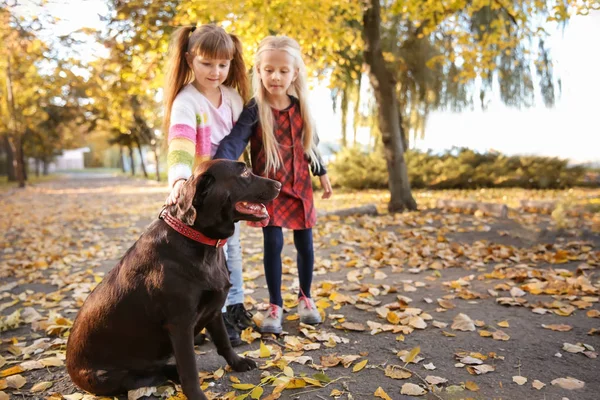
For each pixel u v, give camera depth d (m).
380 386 2.62
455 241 6.55
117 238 8.48
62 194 21.44
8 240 8.80
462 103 16.55
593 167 15.59
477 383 2.61
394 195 9.66
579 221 7.09
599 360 2.83
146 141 36.38
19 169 27.44
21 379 2.85
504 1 8.93
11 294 5.02
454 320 3.52
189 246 2.39
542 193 12.58
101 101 12.41
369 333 3.43
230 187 2.36
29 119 28.00
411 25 15.20
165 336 2.49
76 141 52.41
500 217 8.17
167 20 8.62
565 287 4.18
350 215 9.34
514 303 3.88
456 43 10.09
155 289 2.38
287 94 3.54
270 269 3.47
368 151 16.73
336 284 4.71
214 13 7.55
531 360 2.88
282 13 8.00
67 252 7.23
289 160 3.47
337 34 8.69
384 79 9.41
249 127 3.29
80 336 2.53
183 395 2.57
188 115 2.95
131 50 9.02
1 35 8.84
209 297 2.44
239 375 2.82
